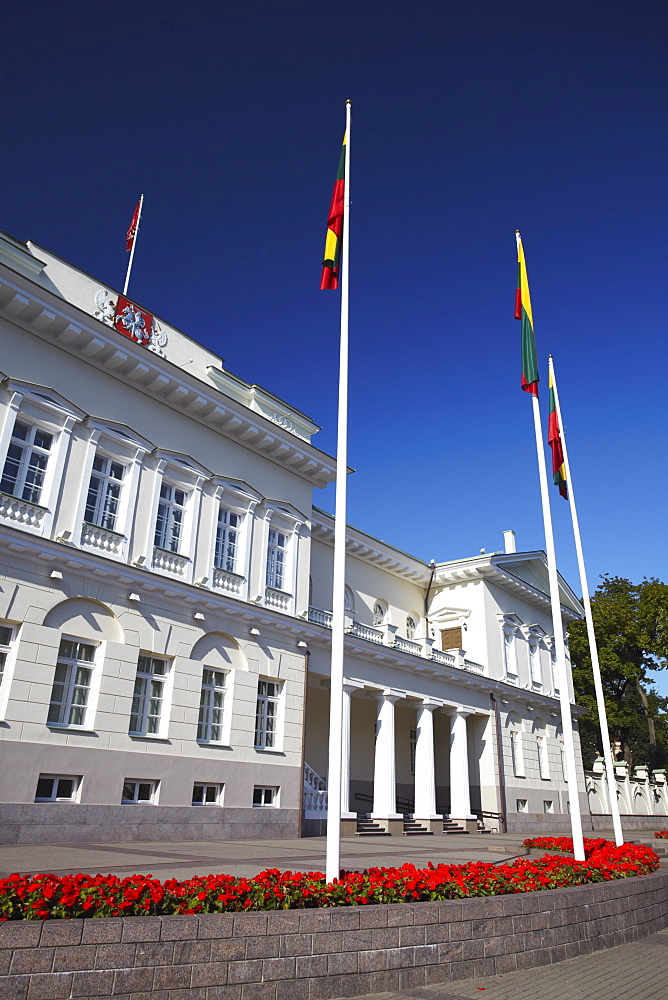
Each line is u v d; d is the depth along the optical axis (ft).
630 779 151.23
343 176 43.68
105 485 61.62
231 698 67.41
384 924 23.79
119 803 55.01
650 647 175.22
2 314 55.83
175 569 65.41
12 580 51.65
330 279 41.91
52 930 18.13
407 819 93.35
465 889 28.76
